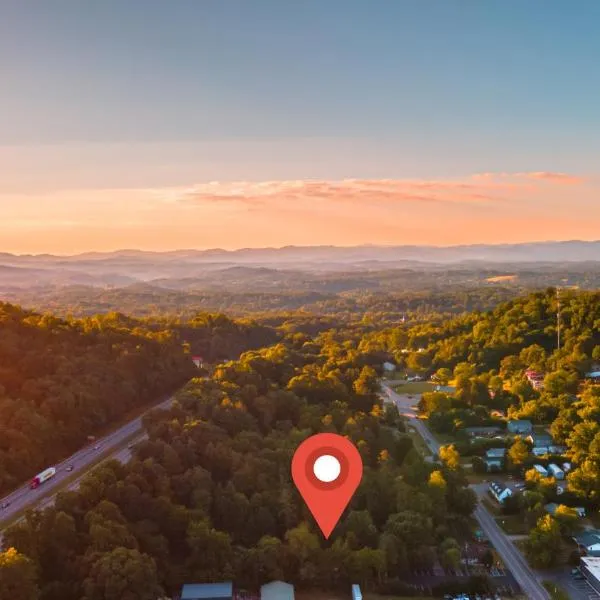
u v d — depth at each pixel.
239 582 134.25
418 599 138.12
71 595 116.19
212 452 163.62
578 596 141.12
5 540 120.69
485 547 161.50
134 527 133.00
